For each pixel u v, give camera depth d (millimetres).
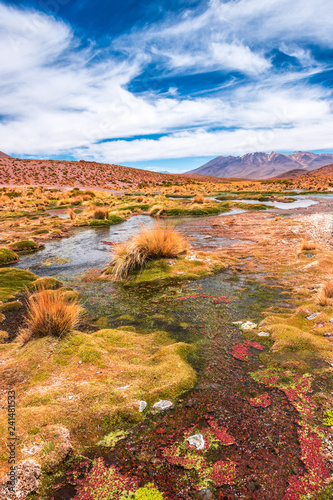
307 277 6652
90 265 8680
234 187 47469
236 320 4773
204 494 1984
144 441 2457
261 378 3254
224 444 2396
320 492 1979
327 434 2451
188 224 15734
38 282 6914
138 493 2004
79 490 2035
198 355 3775
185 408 2824
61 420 2607
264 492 1993
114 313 5270
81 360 3529
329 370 3285
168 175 88125
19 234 13734
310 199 27438
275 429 2537
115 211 21250
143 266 7746
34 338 4020
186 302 5605
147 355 3775
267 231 12719
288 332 4086
